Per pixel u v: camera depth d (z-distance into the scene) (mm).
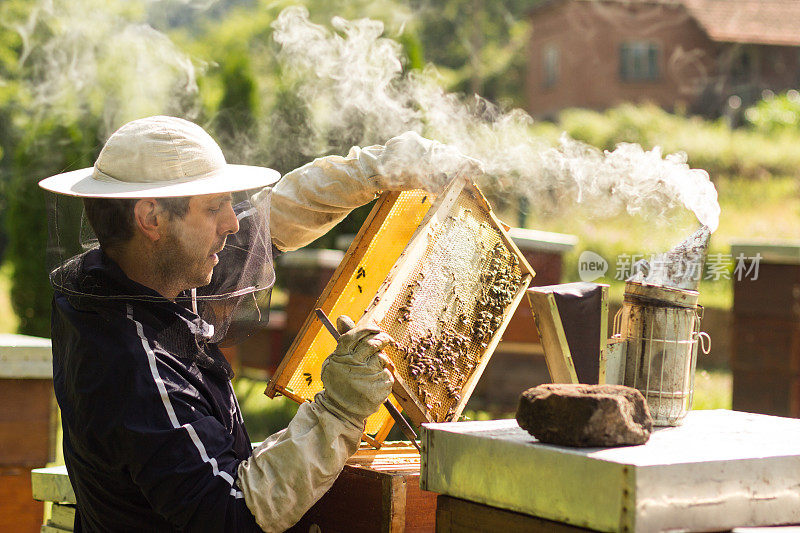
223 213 1557
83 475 1471
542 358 5578
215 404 1503
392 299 1462
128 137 1502
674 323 1417
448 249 1576
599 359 1426
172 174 1494
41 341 2521
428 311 1526
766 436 1284
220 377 1577
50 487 1837
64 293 1496
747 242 4340
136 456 1359
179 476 1351
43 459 2479
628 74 24312
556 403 1108
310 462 1368
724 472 1059
